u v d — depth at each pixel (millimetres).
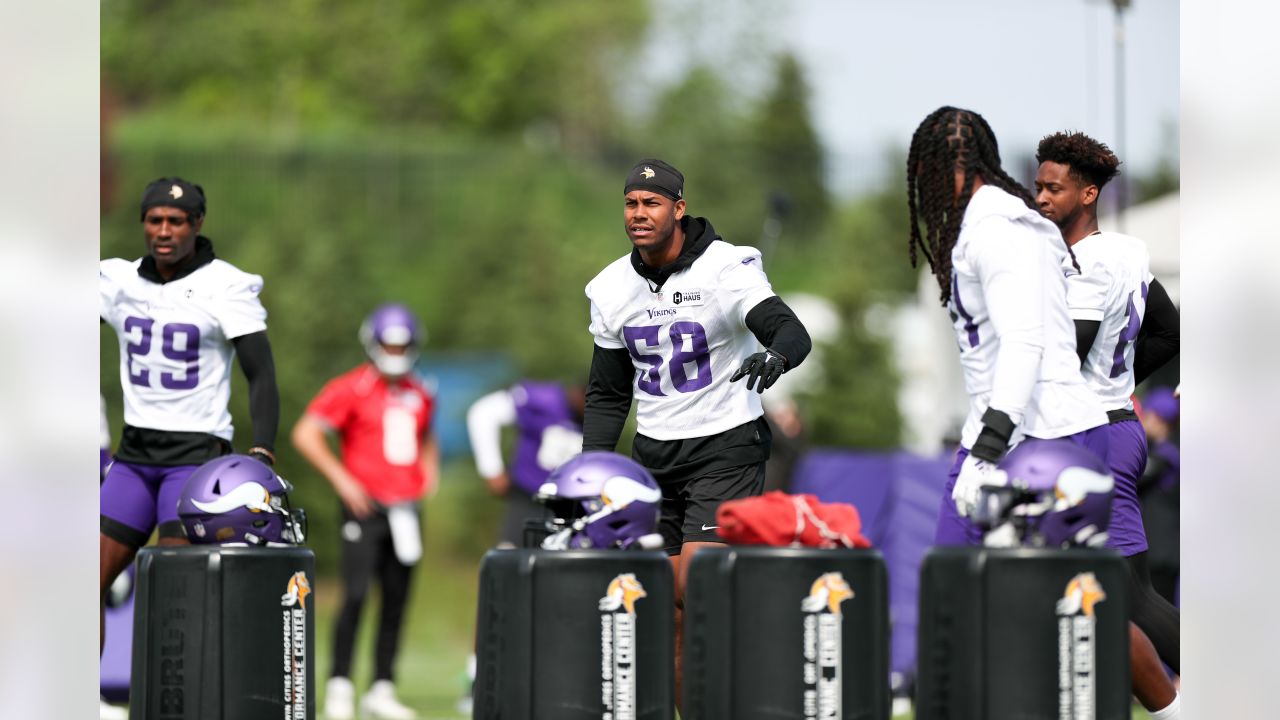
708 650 19781
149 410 26109
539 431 41062
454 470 93562
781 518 20047
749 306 23172
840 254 123625
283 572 20969
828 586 19375
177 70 168125
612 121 173500
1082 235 24531
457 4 173125
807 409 99562
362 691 43438
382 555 37406
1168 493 38500
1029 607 19000
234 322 26094
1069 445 20000
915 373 101062
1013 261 21266
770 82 174875
